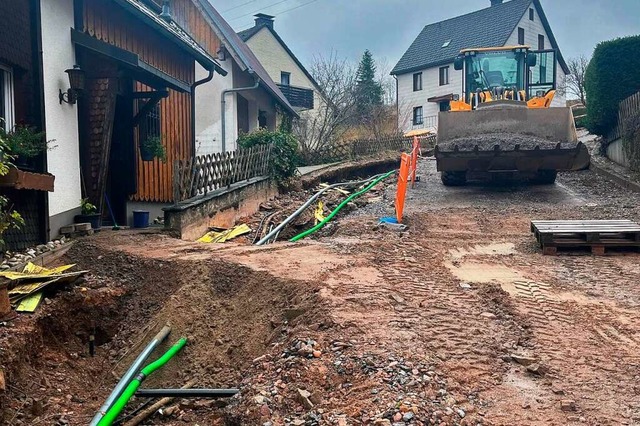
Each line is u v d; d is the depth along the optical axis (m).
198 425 4.57
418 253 8.49
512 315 5.68
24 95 7.47
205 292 6.89
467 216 11.59
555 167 13.25
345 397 4.04
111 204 10.90
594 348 4.89
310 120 29.58
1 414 4.59
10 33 7.07
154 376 6.00
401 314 5.50
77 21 8.66
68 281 6.51
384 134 28.05
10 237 7.03
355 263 7.49
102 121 9.17
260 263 7.38
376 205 13.77
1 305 5.50
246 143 15.66
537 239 9.12
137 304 6.96
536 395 4.03
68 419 4.89
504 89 15.29
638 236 8.39
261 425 3.83
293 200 14.98
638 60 17.45
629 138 15.94
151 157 11.55
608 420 3.67
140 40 10.46
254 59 24.36
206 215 10.81
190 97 13.40
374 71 48.72
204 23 19.09
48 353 5.73
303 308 5.80
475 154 12.75
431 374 4.23
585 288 6.75
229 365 5.90
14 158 6.47
